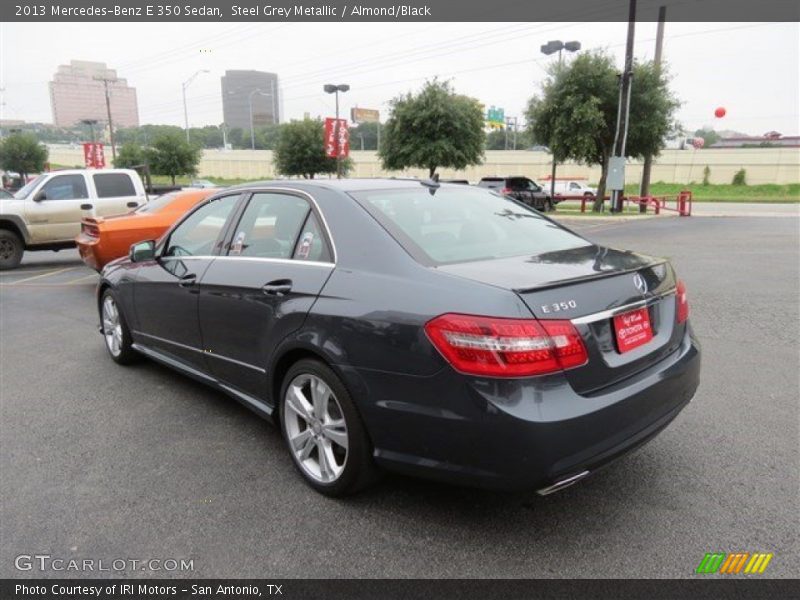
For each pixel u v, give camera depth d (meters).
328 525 2.92
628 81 23.09
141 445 3.84
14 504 3.16
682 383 3.00
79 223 12.32
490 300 2.48
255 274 3.55
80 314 7.80
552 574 2.53
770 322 6.55
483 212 3.67
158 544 2.80
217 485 3.32
